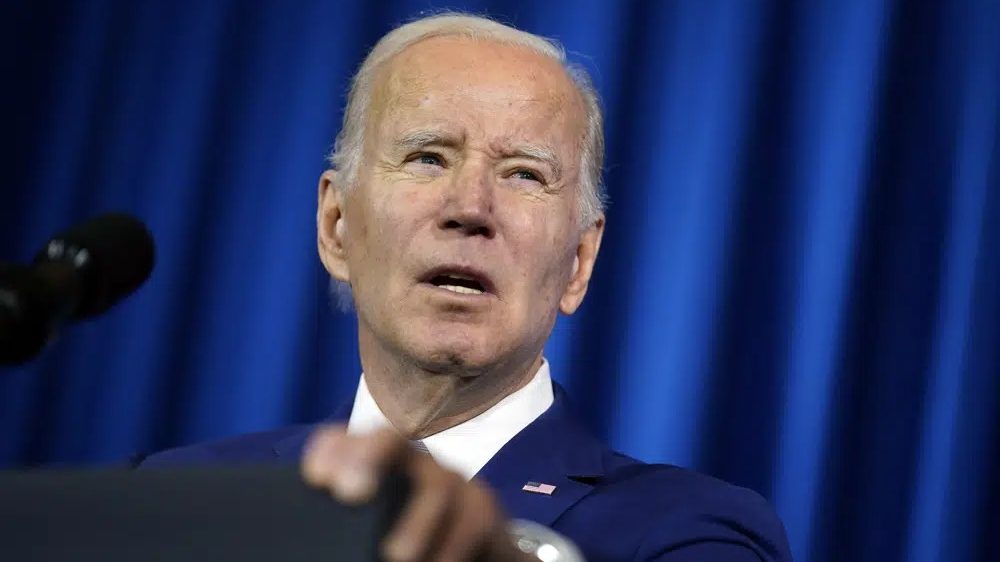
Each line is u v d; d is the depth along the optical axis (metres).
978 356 8.86
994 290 8.91
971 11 9.20
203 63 10.41
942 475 8.82
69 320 2.55
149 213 10.32
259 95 10.31
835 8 9.42
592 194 6.46
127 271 2.69
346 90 10.04
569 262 6.16
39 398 10.17
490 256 5.77
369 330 6.12
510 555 2.34
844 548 8.91
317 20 10.30
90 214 10.38
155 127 10.41
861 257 9.15
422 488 2.12
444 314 5.78
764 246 9.32
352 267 6.14
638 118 9.60
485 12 9.90
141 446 10.08
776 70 9.47
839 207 9.23
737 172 9.41
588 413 9.37
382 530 2.06
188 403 10.08
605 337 9.41
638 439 9.31
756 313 9.27
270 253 10.16
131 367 10.14
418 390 6.02
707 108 9.52
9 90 10.49
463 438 6.12
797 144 9.36
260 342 10.07
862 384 9.05
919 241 9.09
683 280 9.38
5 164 10.45
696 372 9.29
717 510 5.56
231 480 2.12
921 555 8.79
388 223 5.85
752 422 9.17
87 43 10.55
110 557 2.03
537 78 6.18
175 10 10.51
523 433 6.13
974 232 9.00
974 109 9.11
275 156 10.24
